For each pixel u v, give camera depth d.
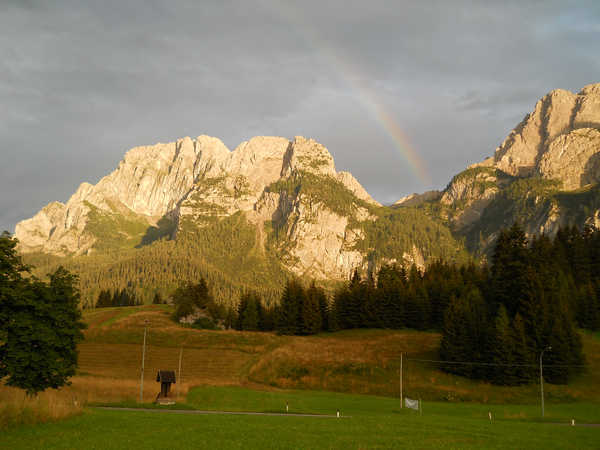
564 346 103.75
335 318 171.00
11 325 54.59
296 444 37.97
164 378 72.69
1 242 54.66
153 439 37.97
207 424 47.22
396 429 48.38
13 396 58.16
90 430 40.62
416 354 125.19
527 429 53.31
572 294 137.38
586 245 175.25
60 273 65.25
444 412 77.50
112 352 132.50
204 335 155.62
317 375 113.88
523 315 114.12
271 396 87.44
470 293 132.12
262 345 147.75
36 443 35.19
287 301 175.75
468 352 109.81
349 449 36.81
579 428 56.59
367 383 107.12
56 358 58.50
